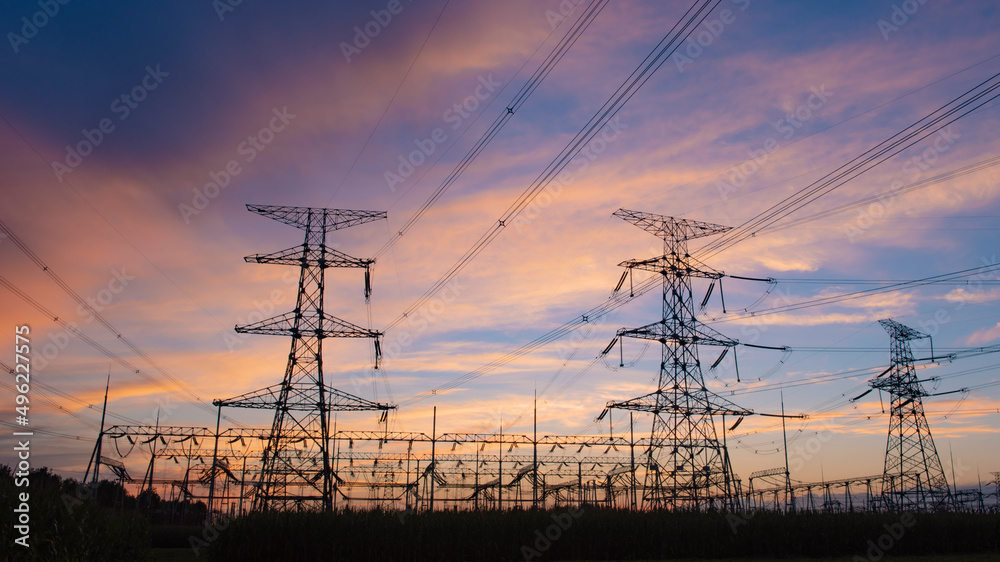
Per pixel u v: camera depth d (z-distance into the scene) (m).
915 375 71.44
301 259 56.44
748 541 44.00
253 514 43.03
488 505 59.94
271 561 40.56
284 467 53.16
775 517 45.44
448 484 74.56
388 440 70.00
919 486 66.38
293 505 50.16
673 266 60.69
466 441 72.94
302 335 55.69
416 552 41.66
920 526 44.75
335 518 42.28
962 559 39.69
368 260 57.06
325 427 54.31
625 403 60.47
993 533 45.28
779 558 42.72
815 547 43.97
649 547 43.78
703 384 59.34
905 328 73.19
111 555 29.08
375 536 41.53
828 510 49.00
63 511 25.34
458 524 42.84
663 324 60.81
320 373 55.16
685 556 43.56
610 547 43.66
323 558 40.91
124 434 62.28
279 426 53.91
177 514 94.44
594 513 46.00
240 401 54.00
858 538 44.19
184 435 63.78
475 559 42.25
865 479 66.31
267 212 56.50
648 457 59.31
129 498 89.25
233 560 40.47
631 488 61.47
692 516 45.91
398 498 61.28
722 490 56.50
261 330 55.28
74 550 25.03
